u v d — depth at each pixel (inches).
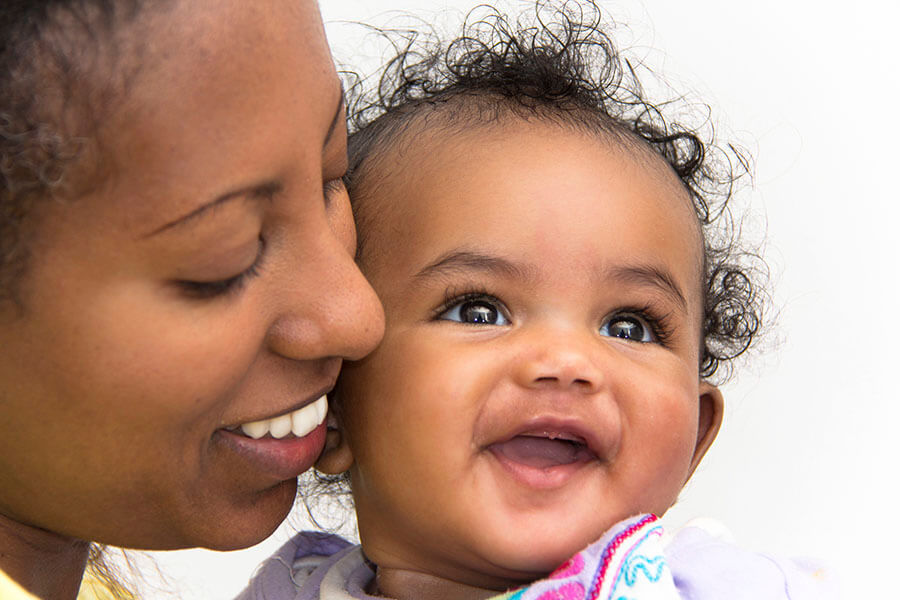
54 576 43.4
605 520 47.9
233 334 36.3
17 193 32.5
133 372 35.0
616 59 69.7
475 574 50.4
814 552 93.3
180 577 87.4
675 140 66.1
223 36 33.9
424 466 48.0
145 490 38.2
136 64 32.8
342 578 54.7
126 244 33.6
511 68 62.0
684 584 48.2
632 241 50.8
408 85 65.2
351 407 51.2
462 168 52.1
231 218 34.7
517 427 47.2
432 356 48.6
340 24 89.2
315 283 38.4
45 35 32.5
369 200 54.4
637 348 50.6
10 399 35.3
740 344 72.9
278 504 44.2
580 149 52.7
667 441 49.3
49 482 37.2
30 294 33.7
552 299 49.3
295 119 35.7
